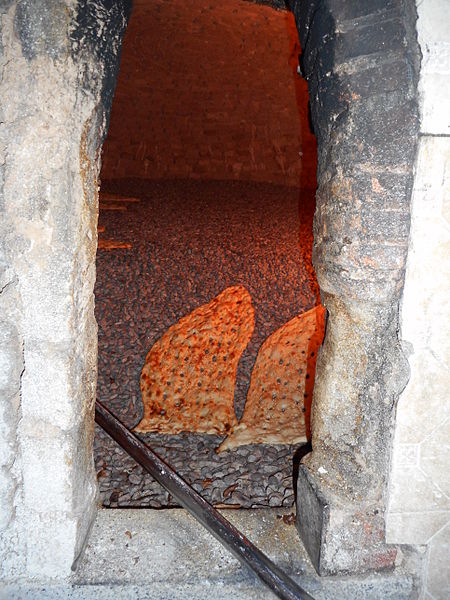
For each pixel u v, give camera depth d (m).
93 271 1.05
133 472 1.55
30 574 1.07
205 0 4.36
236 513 1.25
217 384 1.97
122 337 2.38
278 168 5.80
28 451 0.99
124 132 5.67
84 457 1.08
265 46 4.91
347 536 1.07
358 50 0.87
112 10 0.90
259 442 1.71
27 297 0.91
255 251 3.49
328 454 1.10
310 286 2.95
